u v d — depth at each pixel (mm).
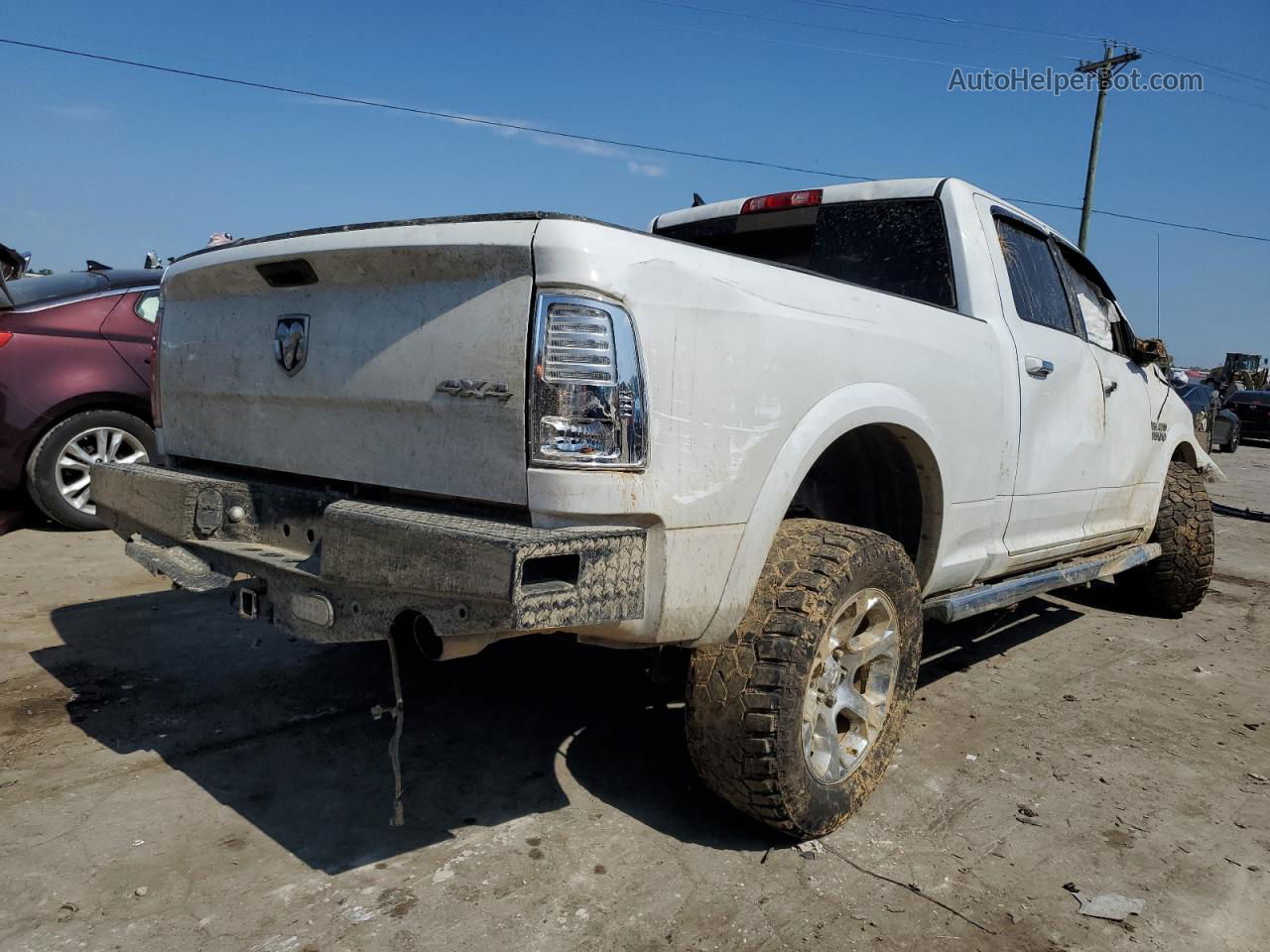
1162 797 3127
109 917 2180
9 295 5535
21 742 3053
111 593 4707
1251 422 22984
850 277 3807
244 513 2736
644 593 2197
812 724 2572
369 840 2561
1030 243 4078
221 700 3473
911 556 3268
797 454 2482
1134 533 5035
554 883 2398
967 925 2336
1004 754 3406
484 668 3920
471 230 2176
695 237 4340
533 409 2059
